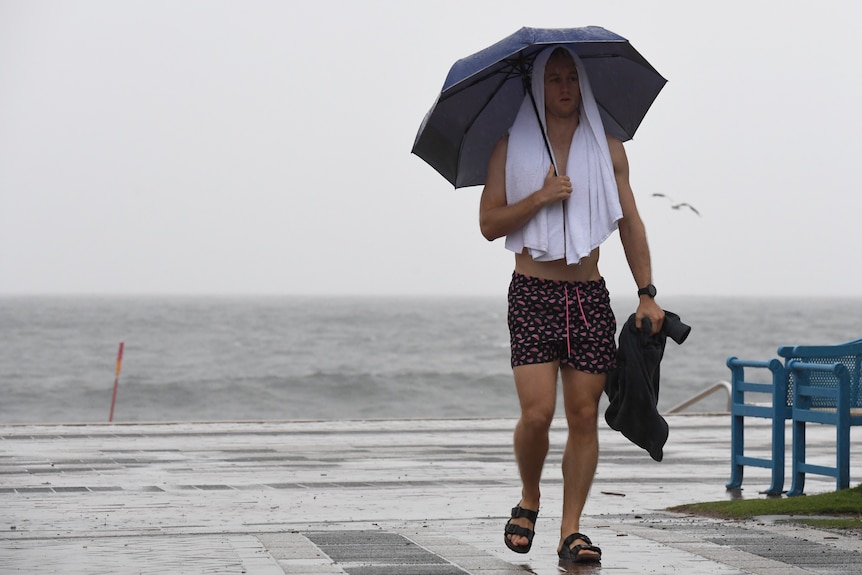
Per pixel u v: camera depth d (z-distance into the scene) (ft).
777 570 20.38
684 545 23.36
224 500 33.71
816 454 48.91
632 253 22.85
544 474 41.04
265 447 51.90
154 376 215.72
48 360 261.65
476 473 41.39
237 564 21.40
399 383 196.34
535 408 21.93
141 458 46.78
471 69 21.89
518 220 22.17
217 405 175.94
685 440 56.08
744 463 36.42
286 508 31.86
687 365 263.49
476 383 198.08
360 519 29.53
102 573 20.58
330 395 185.26
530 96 22.90
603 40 22.35
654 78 23.63
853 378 35.45
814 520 27.27
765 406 35.99
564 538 22.16
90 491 35.94
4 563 21.71
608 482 38.75
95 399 182.50
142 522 28.99
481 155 24.12
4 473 41.09
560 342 22.17
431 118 23.27
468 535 25.48
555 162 22.54
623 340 22.43
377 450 50.55
